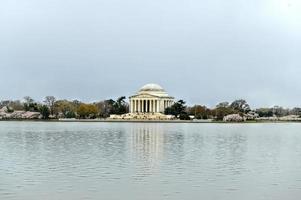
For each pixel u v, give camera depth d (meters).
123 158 86.12
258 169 72.06
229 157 89.25
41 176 63.78
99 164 77.00
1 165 75.31
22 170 69.62
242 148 110.62
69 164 76.75
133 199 49.88
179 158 86.75
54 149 104.62
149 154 94.06
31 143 123.25
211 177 63.72
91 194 52.06
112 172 67.81
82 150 102.25
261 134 179.62
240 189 55.28
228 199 50.06
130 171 68.94
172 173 67.12
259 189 55.31
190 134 173.62
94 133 176.25
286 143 128.88
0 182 58.97
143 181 60.19
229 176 64.69
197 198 50.41
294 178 63.16
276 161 83.00
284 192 53.75
